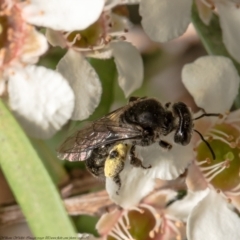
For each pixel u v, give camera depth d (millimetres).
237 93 94
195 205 92
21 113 88
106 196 93
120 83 94
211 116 93
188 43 118
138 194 91
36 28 91
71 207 92
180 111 89
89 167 91
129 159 90
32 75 88
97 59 94
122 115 89
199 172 92
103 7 89
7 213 91
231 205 93
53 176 92
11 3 89
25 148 81
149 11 91
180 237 93
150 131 89
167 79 115
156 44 115
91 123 89
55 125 88
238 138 93
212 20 96
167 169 91
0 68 89
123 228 93
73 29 88
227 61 93
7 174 81
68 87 88
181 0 91
